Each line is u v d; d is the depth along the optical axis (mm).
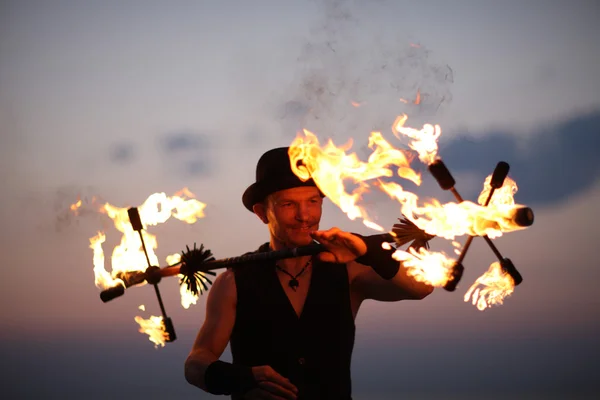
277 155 3490
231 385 3148
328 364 3410
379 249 3010
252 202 3615
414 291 3395
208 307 3584
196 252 3082
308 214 3402
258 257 3027
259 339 3451
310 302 3453
